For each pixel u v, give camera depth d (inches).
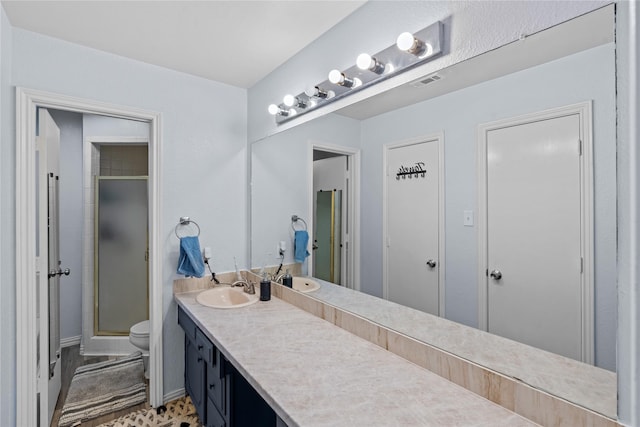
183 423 83.2
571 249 37.3
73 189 132.5
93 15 65.7
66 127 130.6
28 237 70.6
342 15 66.7
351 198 67.3
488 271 45.6
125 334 128.7
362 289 64.6
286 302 85.4
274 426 69.2
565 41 37.2
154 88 87.7
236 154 102.8
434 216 52.4
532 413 38.4
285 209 86.4
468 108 47.2
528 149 40.9
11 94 68.6
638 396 31.1
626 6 31.9
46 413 74.6
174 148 91.2
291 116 83.2
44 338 75.0
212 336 63.7
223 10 64.5
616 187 32.9
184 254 89.0
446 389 45.0
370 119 62.7
